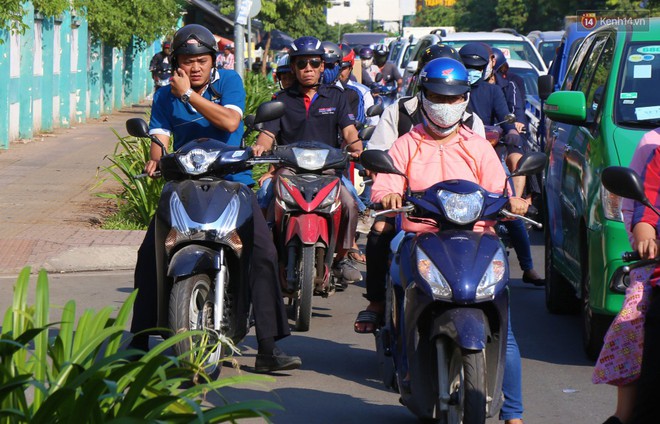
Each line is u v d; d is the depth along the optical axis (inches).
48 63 1125.1
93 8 1316.4
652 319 187.9
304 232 346.6
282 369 303.3
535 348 348.8
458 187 231.8
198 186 281.7
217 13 2098.9
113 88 1518.2
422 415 237.0
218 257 274.4
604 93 351.3
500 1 2849.4
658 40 361.7
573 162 367.2
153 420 150.9
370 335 363.9
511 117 394.3
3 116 919.0
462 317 217.0
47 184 700.0
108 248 477.4
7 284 424.8
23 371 174.4
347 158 363.3
